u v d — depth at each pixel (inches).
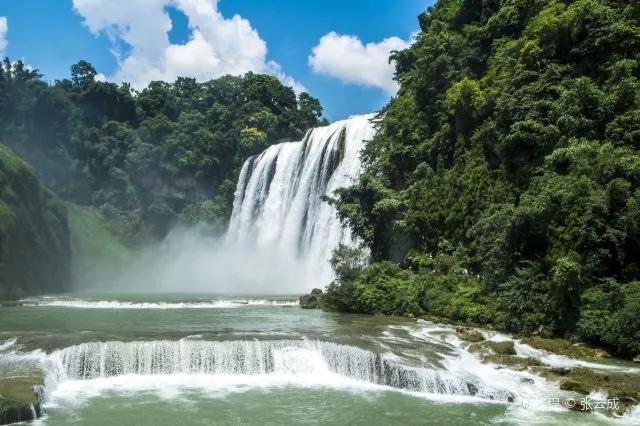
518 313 1053.8
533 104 1275.8
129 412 684.1
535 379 800.9
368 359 853.2
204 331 1000.2
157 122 3587.6
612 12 1237.1
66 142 3240.7
